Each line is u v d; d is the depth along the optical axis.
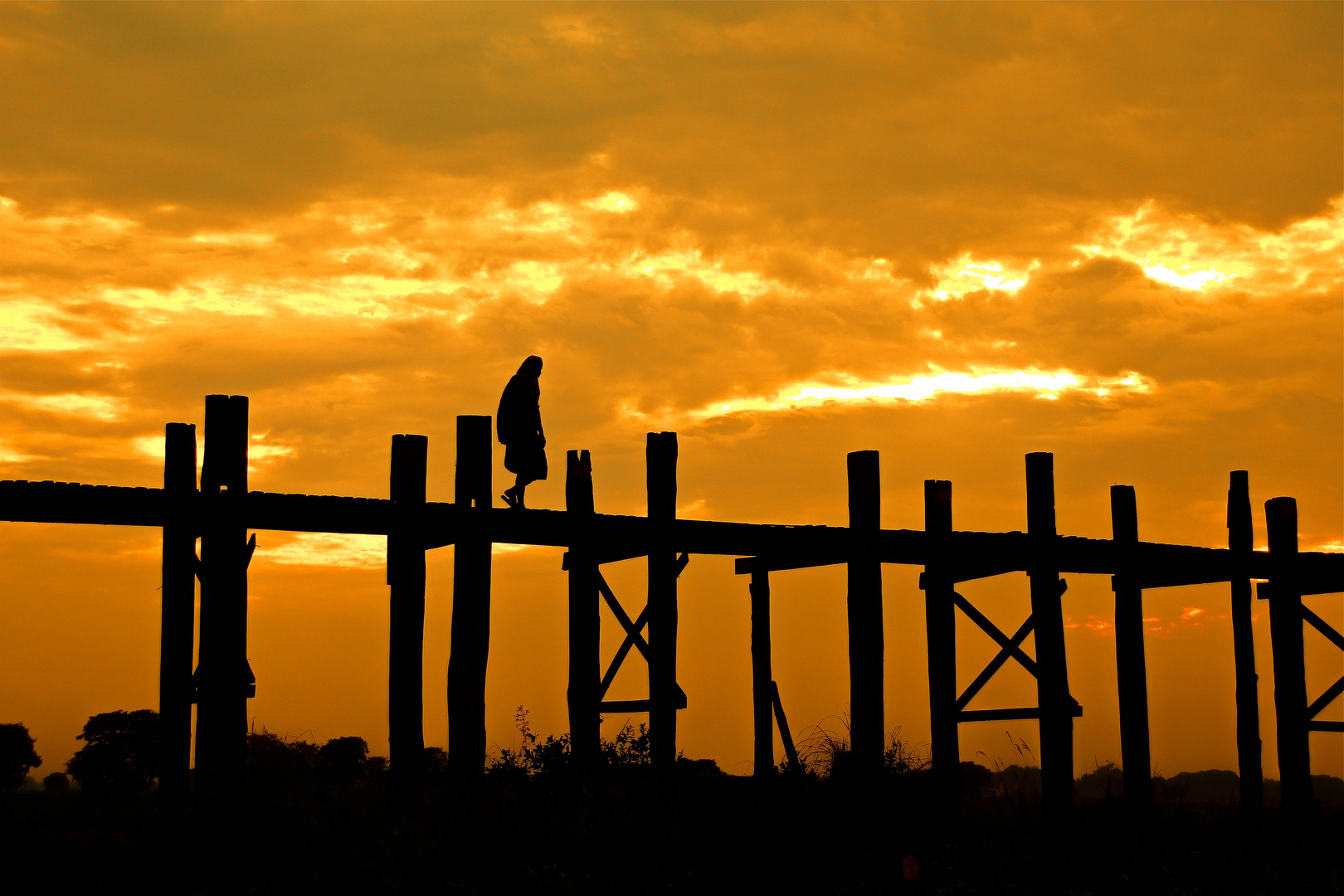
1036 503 55.28
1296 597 62.59
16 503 38.44
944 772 53.59
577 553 48.00
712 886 40.25
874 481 52.19
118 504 39.84
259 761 42.28
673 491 49.50
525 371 52.97
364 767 46.50
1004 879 42.56
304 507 42.94
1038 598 54.62
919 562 55.59
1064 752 52.66
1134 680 58.00
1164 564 58.75
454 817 41.81
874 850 43.84
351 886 35.97
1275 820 56.94
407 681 46.38
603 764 48.72
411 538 47.03
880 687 50.84
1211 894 43.97
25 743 62.16
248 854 37.47
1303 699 61.81
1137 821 50.09
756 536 50.53
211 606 41.31
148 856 38.22
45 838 39.47
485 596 46.25
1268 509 63.38
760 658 60.38
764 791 47.00
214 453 41.94
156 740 65.44
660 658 48.72
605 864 39.50
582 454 48.34
